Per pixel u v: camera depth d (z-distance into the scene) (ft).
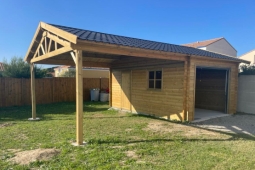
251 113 29.94
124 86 34.04
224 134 18.21
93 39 15.34
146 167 10.73
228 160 11.73
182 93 23.98
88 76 68.85
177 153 12.89
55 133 18.11
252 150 13.55
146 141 15.75
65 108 35.09
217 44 84.58
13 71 42.06
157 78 27.86
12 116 27.17
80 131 14.69
